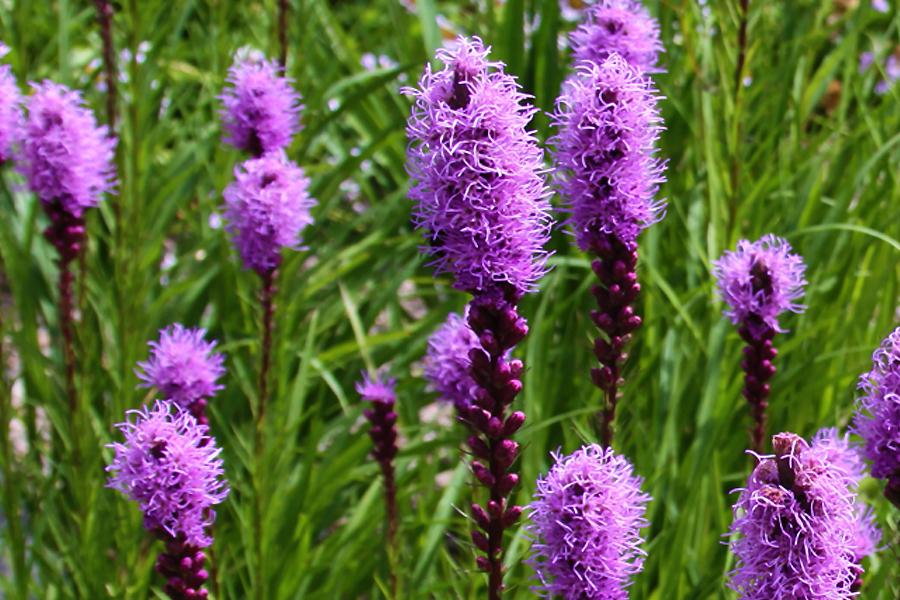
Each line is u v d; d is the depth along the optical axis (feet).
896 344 2.57
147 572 3.20
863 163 3.78
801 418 3.41
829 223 3.49
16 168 3.05
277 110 3.15
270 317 3.14
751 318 2.91
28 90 4.31
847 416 3.41
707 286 3.33
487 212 2.51
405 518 3.32
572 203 2.71
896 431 2.57
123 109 3.93
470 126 2.48
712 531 3.23
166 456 2.64
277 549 3.22
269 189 3.05
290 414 3.30
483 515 2.62
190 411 3.03
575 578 2.57
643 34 2.95
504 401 2.61
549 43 4.00
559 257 3.69
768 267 2.88
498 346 2.58
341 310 3.97
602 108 2.63
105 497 3.32
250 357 3.82
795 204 3.54
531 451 3.23
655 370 3.44
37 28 5.20
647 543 3.08
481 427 2.60
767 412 3.35
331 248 4.08
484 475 2.61
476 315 2.58
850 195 3.48
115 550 3.46
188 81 5.03
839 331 3.44
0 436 3.20
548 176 3.64
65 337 3.20
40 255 4.03
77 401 3.29
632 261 2.74
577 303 3.53
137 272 3.51
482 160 2.49
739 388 3.26
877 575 2.84
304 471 3.26
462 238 2.53
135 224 3.51
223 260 3.96
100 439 3.32
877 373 2.61
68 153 3.04
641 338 3.49
